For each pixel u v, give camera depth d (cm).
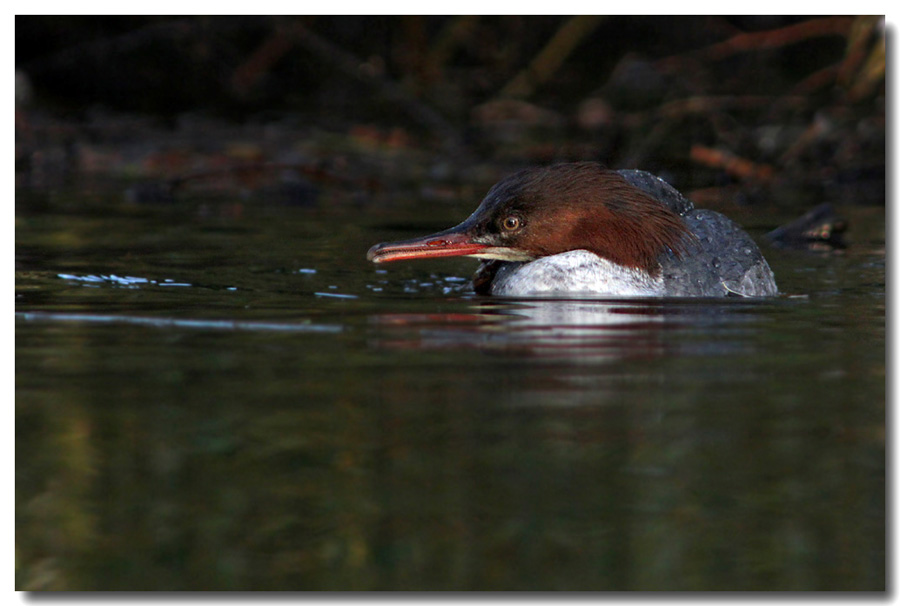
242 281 1791
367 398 1159
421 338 1399
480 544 881
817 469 1004
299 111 4097
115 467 1005
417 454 1027
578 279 1747
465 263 2077
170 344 1357
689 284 1761
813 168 3269
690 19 4362
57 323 1461
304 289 1736
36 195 2828
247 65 4319
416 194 2950
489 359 1298
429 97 4172
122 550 883
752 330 1464
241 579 844
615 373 1250
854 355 1332
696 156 3241
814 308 1625
